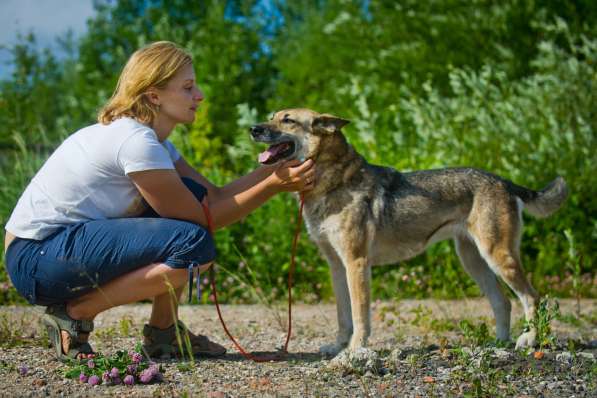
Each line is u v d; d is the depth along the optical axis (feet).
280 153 15.11
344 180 14.34
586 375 10.77
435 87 42.01
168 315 12.22
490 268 15.30
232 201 11.91
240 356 12.76
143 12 70.64
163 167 10.80
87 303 11.21
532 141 27.45
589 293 23.48
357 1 51.42
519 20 42.52
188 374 10.82
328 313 19.72
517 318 18.60
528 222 25.88
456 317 18.44
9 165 26.94
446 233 15.33
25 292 11.14
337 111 45.03
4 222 22.76
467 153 26.76
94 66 65.87
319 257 24.23
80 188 10.86
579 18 41.60
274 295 22.52
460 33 44.09
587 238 25.93
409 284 23.81
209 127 33.99
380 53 45.93
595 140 27.20
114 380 10.09
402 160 25.36
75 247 10.66
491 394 9.58
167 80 11.55
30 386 9.86
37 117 45.03
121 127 10.90
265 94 53.93
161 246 10.76
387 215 14.62
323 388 10.10
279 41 73.46
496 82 40.27
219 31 50.65
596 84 29.01
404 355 12.64
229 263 23.54
